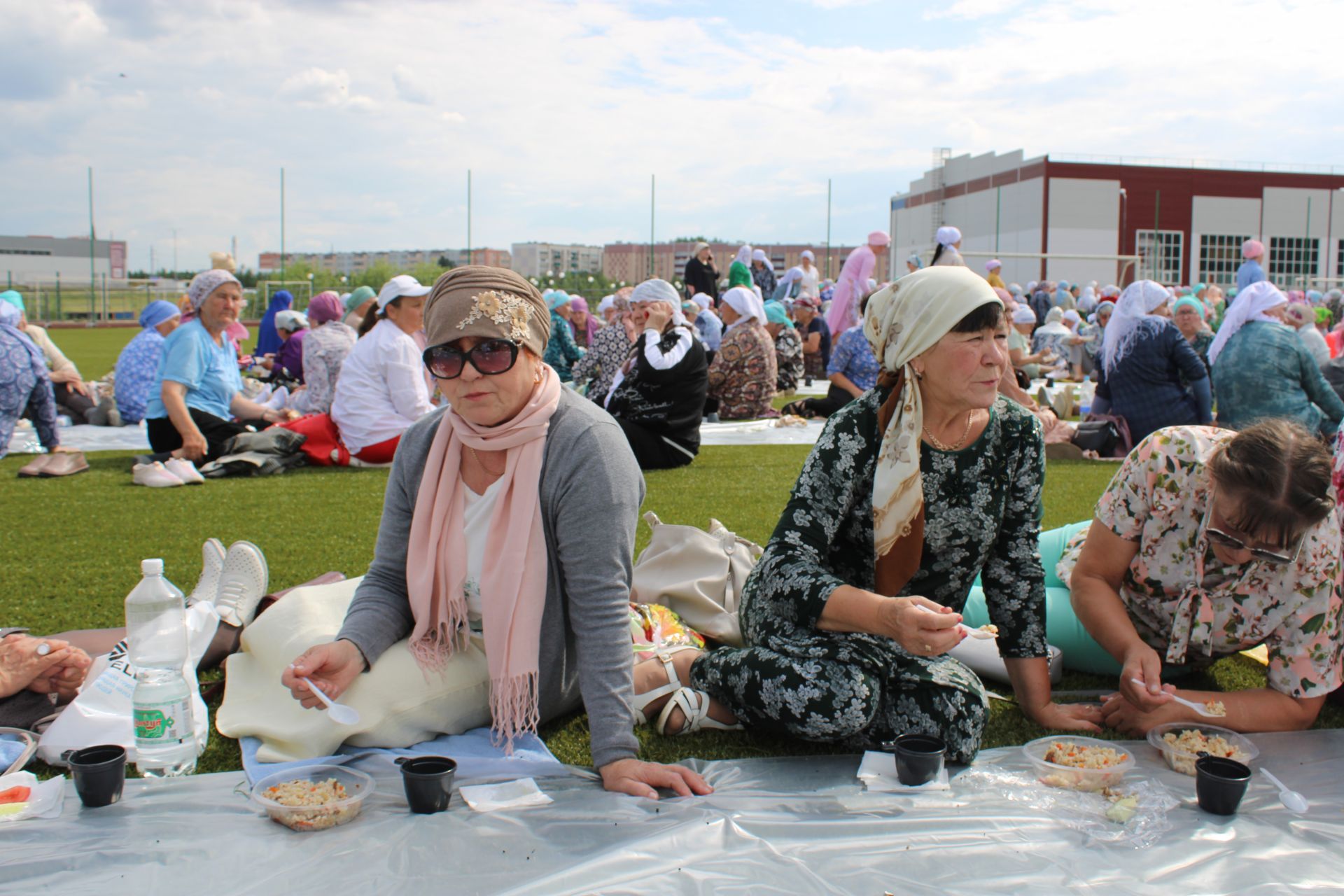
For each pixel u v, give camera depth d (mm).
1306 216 50156
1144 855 1919
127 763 2357
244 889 1759
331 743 2336
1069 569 3170
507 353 2258
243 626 3045
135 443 8312
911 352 2332
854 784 2248
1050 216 48531
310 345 7738
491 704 2365
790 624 2426
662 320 6992
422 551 2443
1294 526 2270
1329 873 1866
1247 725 2539
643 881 1785
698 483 6316
